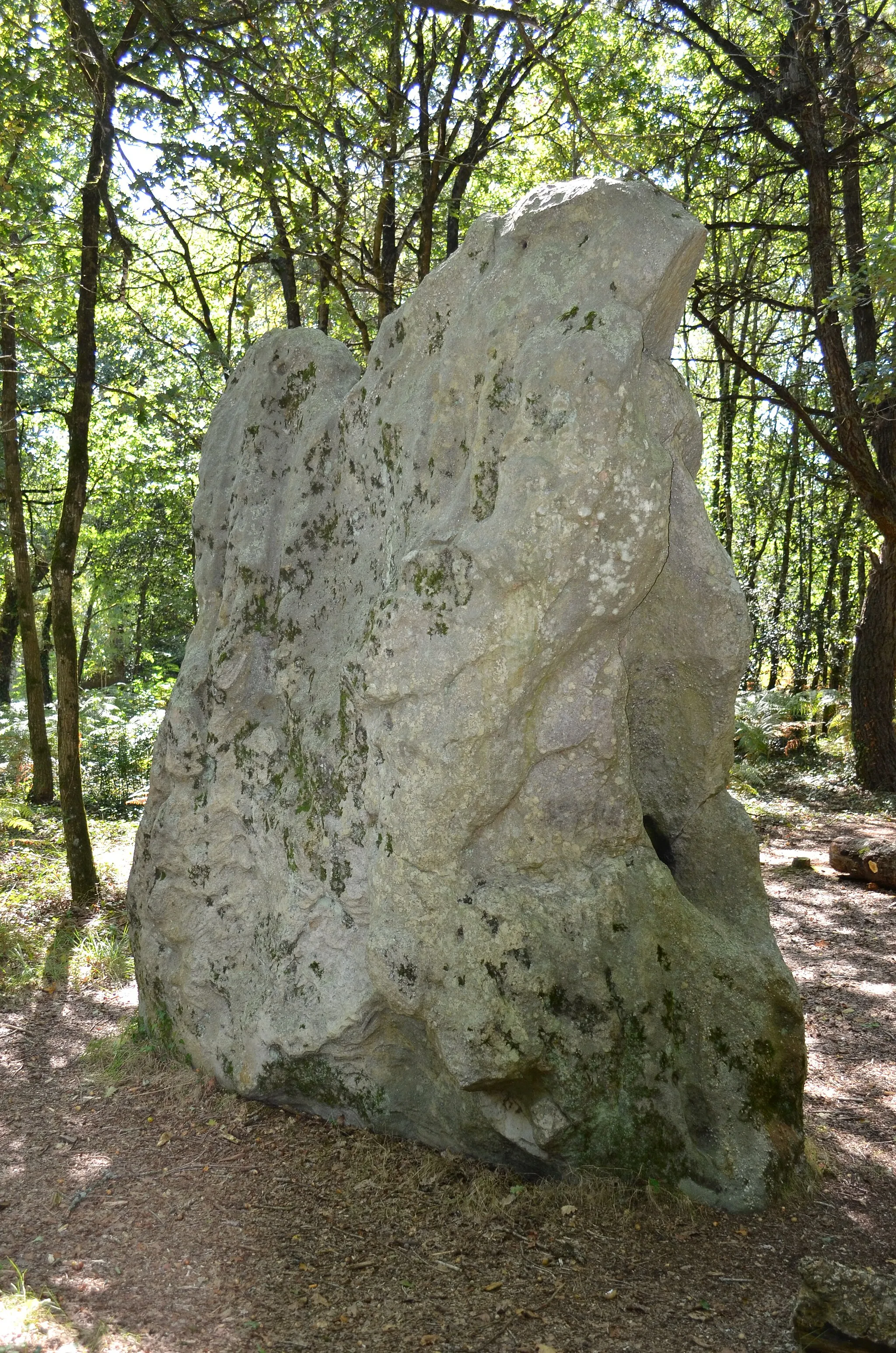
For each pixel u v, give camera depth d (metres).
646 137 10.65
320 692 4.35
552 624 3.46
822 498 19.53
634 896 3.66
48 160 9.43
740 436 21.36
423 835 3.62
